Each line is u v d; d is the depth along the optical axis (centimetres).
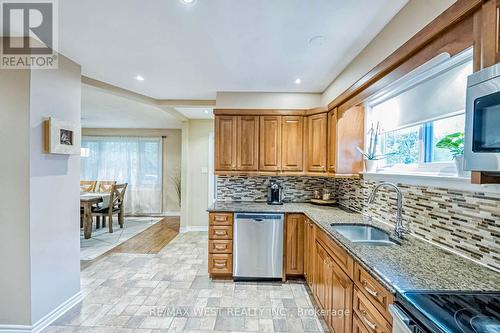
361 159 296
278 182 406
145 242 501
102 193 608
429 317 99
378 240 232
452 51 140
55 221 247
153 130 758
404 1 180
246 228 337
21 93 220
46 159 237
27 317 222
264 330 235
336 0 177
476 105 103
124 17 197
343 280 190
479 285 124
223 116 375
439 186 173
